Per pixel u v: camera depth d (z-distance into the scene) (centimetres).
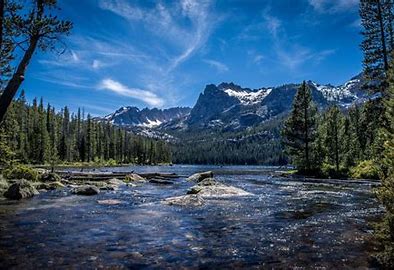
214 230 1512
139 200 2527
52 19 1166
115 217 1798
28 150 10725
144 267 998
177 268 996
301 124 6506
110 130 17712
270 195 2948
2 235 1359
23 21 1138
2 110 1130
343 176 5884
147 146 18388
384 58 4084
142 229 1512
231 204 2353
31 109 12750
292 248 1222
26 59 1168
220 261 1066
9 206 2138
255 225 1631
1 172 3391
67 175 4738
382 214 1956
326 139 6712
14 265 991
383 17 4144
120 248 1196
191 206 2228
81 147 14175
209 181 3338
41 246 1201
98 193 2972
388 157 1113
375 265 1024
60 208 2081
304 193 3145
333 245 1261
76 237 1345
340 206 2292
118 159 16175
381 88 4088
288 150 6731
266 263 1050
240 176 6506
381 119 3650
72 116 17500
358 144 8125
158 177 5378
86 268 976
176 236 1391
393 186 1070
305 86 6544
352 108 10050
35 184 3197
